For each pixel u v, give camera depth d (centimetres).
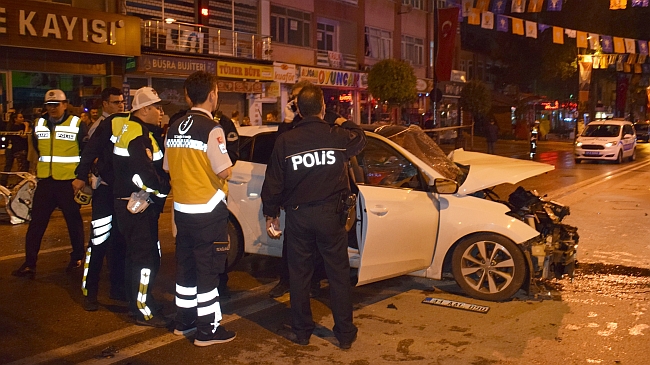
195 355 436
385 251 516
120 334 477
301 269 448
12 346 453
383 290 595
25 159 1343
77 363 422
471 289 561
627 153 2258
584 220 976
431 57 3525
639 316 514
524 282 553
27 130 1362
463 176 580
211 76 446
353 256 551
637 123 3972
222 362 423
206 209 434
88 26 1650
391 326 493
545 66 4122
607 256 729
